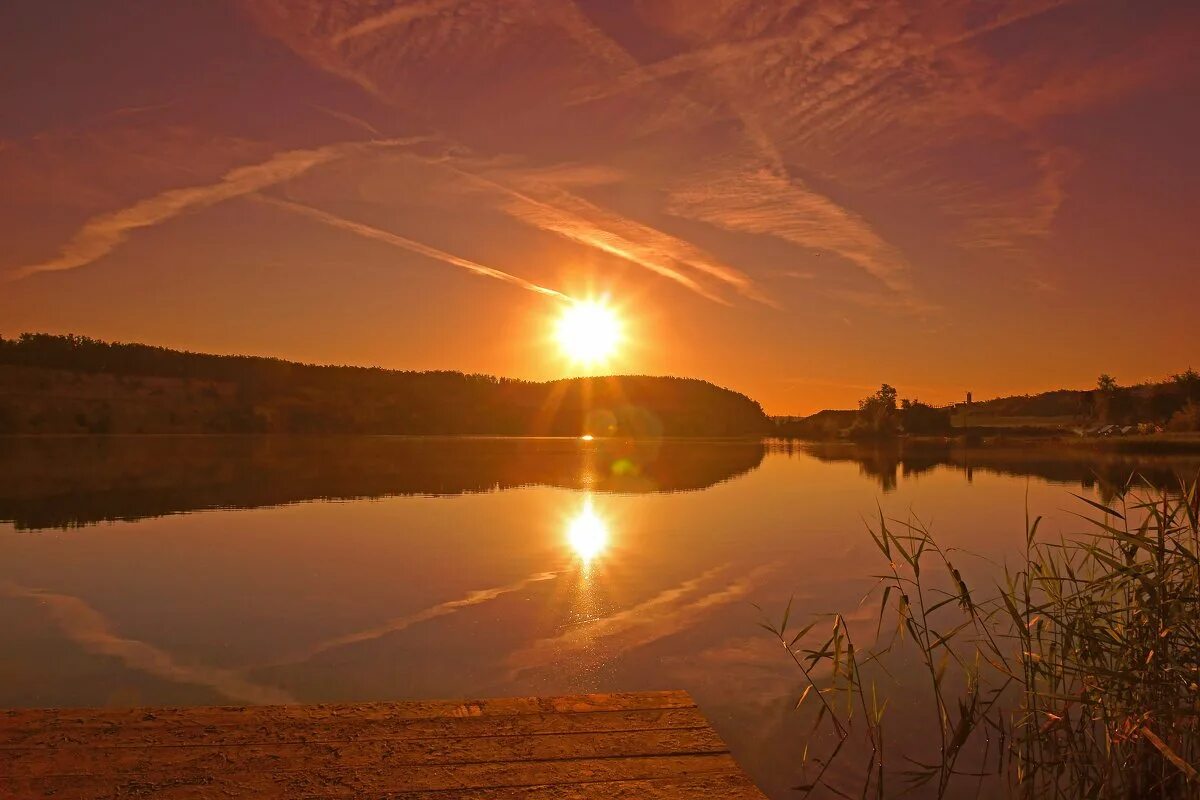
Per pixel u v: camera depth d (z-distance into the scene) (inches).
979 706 189.3
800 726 179.0
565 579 342.3
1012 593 175.2
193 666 223.0
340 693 200.2
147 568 366.9
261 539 454.0
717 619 274.2
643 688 204.7
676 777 125.0
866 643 242.4
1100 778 148.9
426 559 390.6
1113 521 467.5
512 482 859.4
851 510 593.6
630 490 767.1
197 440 2015.3
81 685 205.9
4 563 379.9
